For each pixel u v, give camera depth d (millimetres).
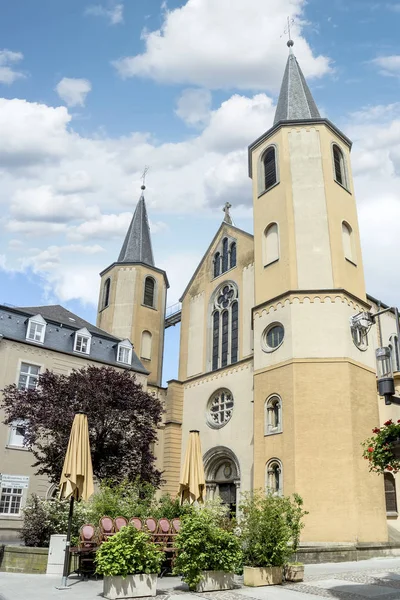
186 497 16484
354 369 23000
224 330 32531
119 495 17984
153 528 14844
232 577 12164
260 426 23922
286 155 27922
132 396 22125
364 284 26531
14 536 25344
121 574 10734
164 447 32344
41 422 20281
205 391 31641
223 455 28750
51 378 21922
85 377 21812
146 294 40125
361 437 21922
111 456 21406
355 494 20547
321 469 21156
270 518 13156
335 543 19938
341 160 29047
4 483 25859
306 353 23250
